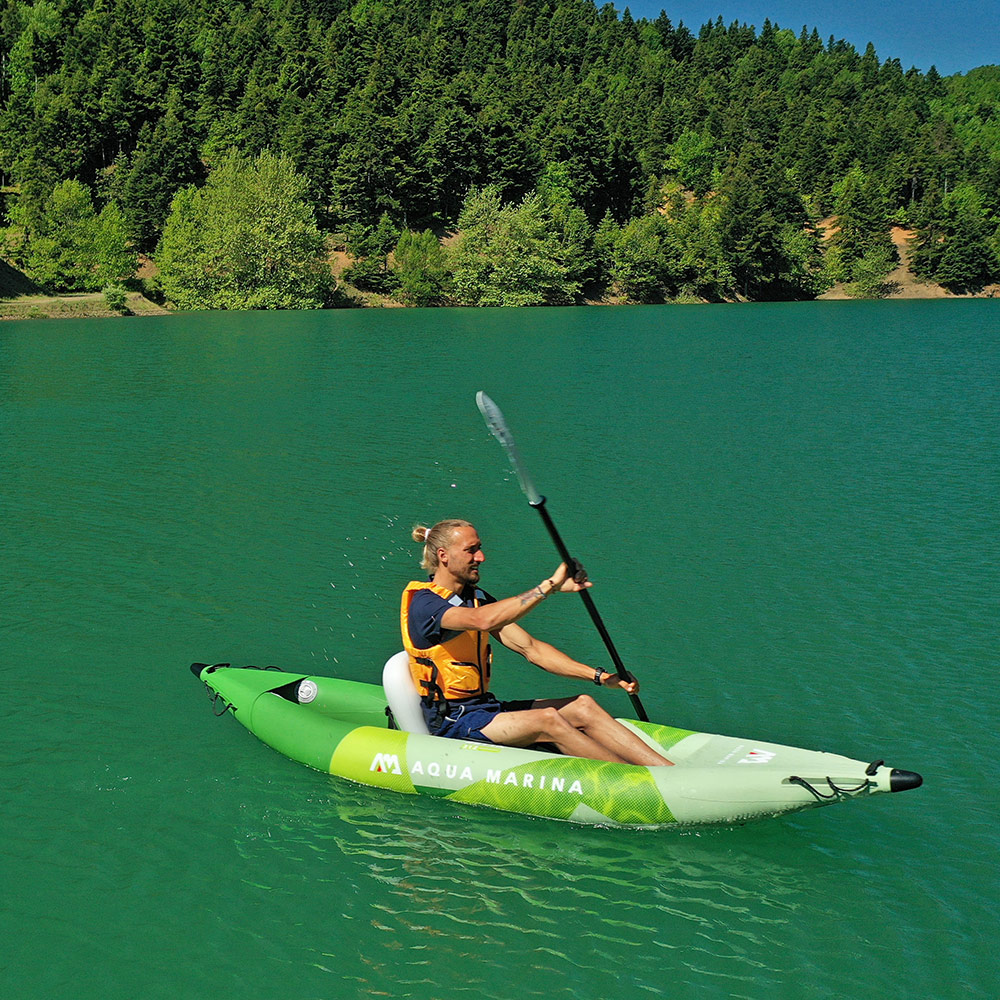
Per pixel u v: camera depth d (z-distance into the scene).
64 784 5.47
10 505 11.48
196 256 69.12
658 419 18.00
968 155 124.19
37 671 6.96
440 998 3.89
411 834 5.00
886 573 9.31
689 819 4.88
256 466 13.73
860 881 4.67
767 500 12.03
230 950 4.16
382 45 112.06
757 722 6.37
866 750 6.00
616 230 89.56
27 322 51.09
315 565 9.43
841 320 54.47
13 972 4.02
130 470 13.42
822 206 116.25
